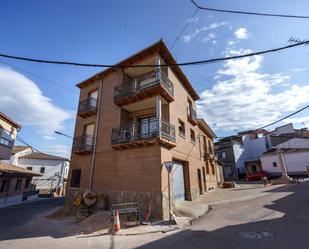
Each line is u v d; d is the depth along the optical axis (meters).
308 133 33.06
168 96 11.88
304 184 17.06
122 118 13.16
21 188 25.39
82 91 17.06
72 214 12.16
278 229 6.20
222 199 13.48
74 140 15.43
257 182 26.70
